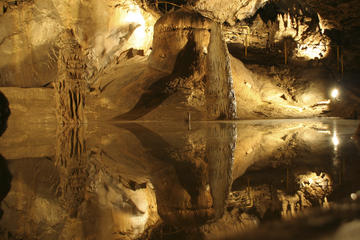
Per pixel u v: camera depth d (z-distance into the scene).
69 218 1.59
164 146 4.49
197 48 19.36
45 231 1.42
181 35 19.30
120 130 8.76
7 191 2.20
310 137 5.31
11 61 17.56
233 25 25.58
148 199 1.84
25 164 3.43
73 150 4.63
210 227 1.21
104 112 16.19
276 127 8.91
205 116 15.00
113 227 1.41
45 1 17.19
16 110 15.73
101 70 20.84
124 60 22.38
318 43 26.02
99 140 6.11
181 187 2.06
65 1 17.42
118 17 20.38
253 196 1.65
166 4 21.66
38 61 17.89
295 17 26.25
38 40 17.55
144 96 17.39
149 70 19.84
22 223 1.53
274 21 26.45
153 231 1.27
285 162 2.72
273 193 1.67
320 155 3.04
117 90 18.14
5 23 17.11
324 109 20.48
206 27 19.58
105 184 2.33
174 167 2.80
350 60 26.72
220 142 4.88
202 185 2.07
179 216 1.46
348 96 22.16
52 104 16.47
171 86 17.89
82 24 18.50
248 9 23.81
